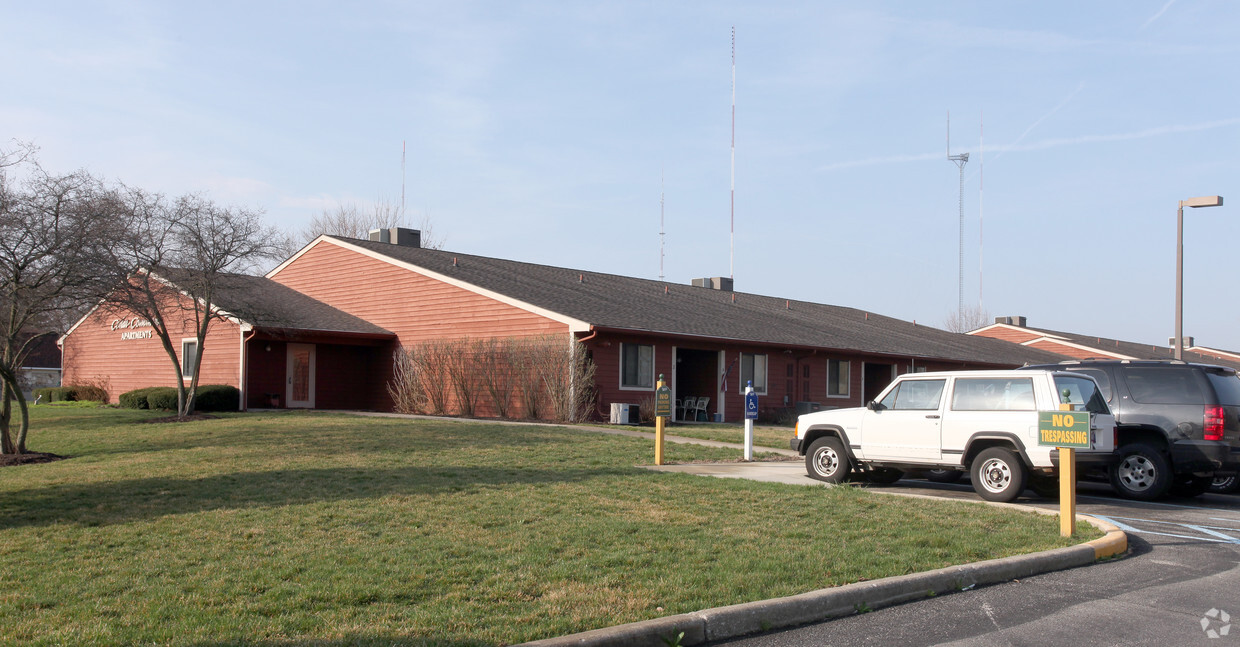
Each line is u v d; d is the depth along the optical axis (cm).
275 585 648
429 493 1075
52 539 830
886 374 3625
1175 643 581
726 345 2800
